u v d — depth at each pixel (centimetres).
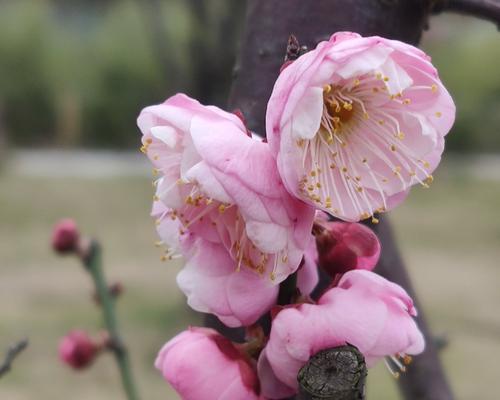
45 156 347
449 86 357
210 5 110
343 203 21
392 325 21
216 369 22
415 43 26
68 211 231
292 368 21
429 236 205
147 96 380
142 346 121
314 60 20
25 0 395
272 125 21
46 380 112
